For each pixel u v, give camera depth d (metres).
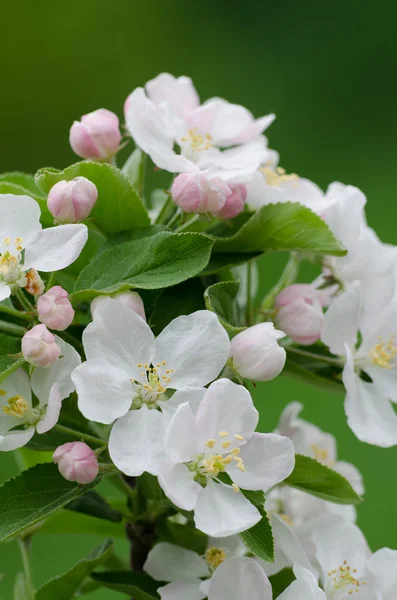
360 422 0.62
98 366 0.58
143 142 0.62
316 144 1.35
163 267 0.60
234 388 0.58
